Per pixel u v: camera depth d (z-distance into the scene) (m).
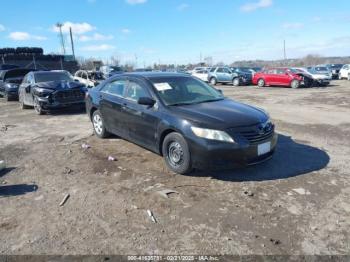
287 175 5.25
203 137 4.85
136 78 6.39
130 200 4.48
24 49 41.53
